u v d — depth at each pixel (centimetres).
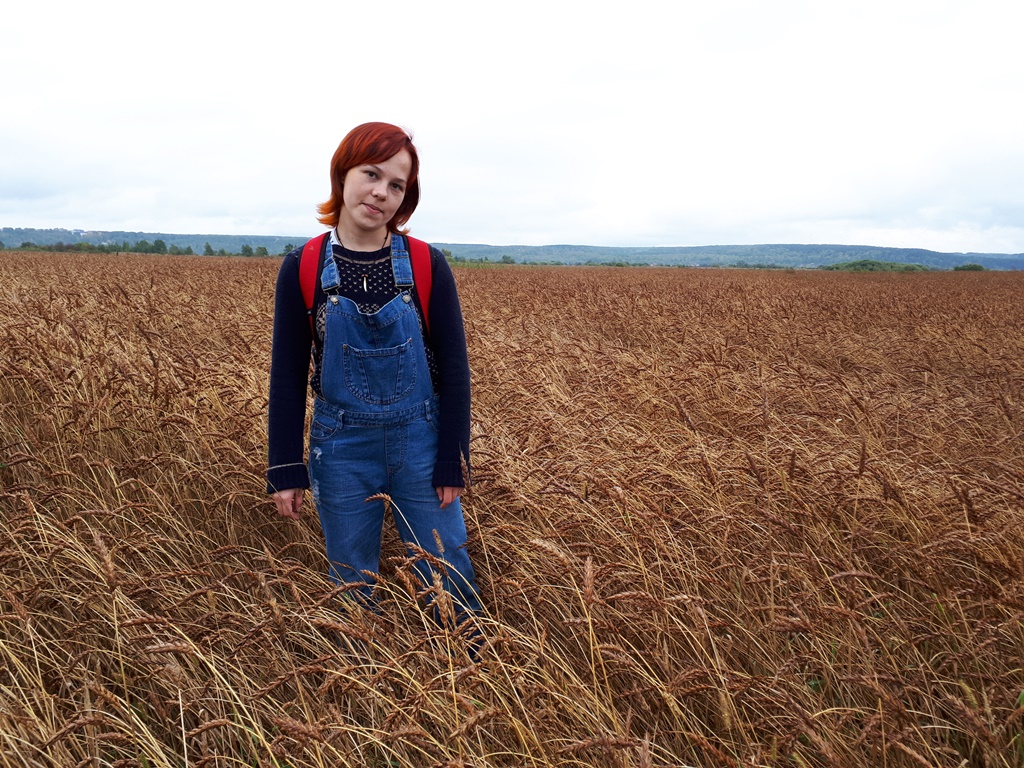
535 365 595
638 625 245
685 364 646
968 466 405
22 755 177
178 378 436
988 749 199
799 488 333
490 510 321
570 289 1778
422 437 241
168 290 1230
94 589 253
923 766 189
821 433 466
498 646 219
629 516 293
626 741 169
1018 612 239
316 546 308
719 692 208
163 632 216
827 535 296
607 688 211
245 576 276
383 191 212
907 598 273
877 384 697
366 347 227
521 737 183
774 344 951
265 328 699
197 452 360
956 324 1186
